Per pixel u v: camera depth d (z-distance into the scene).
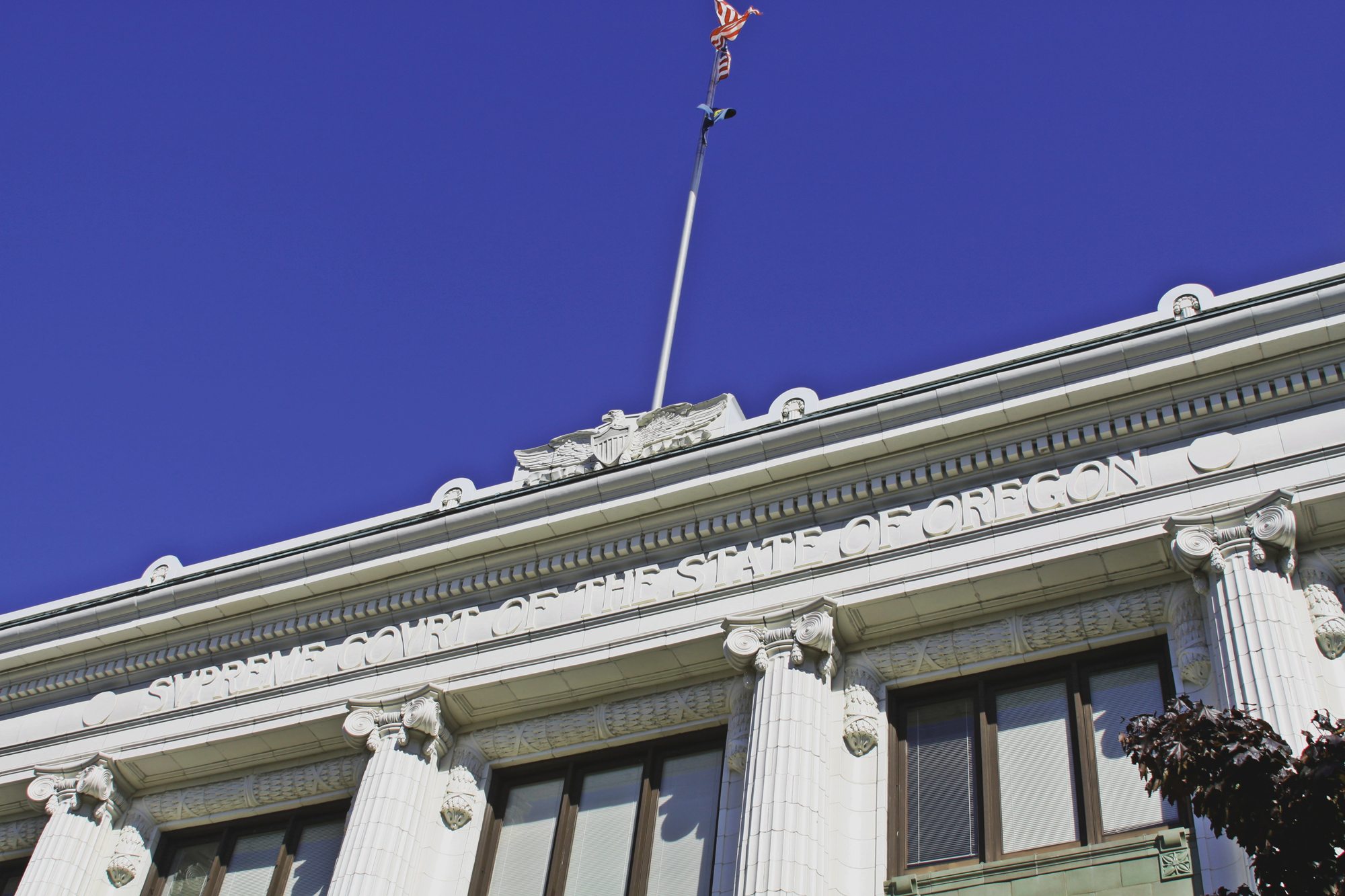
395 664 22.70
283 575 24.08
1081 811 17.73
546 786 21.39
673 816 20.11
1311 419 18.95
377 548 23.53
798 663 19.62
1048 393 20.12
